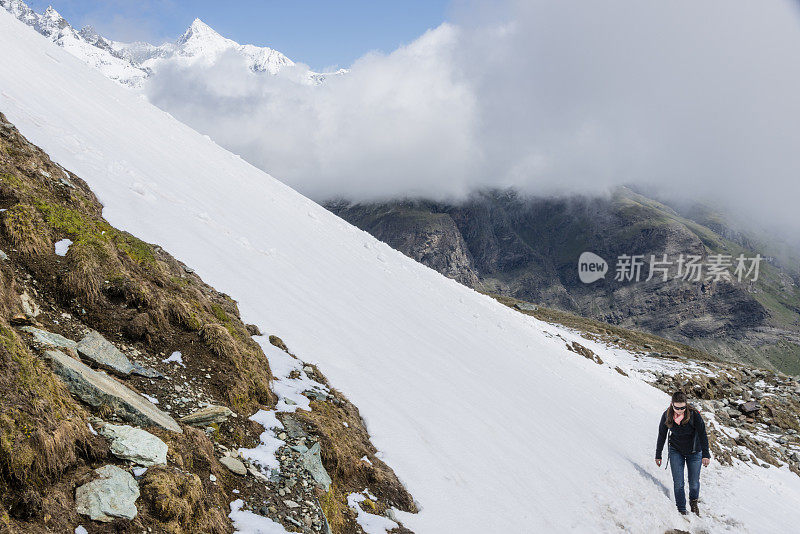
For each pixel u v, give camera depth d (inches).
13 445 184.1
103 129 711.1
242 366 353.4
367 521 302.4
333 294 647.8
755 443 919.0
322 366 448.5
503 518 372.2
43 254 316.2
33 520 177.8
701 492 595.2
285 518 256.5
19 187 349.4
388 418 422.6
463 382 582.2
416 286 987.9
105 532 190.7
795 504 676.7
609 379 991.6
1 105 512.4
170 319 351.3
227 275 502.3
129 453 224.4
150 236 470.0
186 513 217.9
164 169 721.0
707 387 1354.6
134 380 290.0
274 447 305.1
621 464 580.4
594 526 430.6
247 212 784.3
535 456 494.6
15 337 226.4
